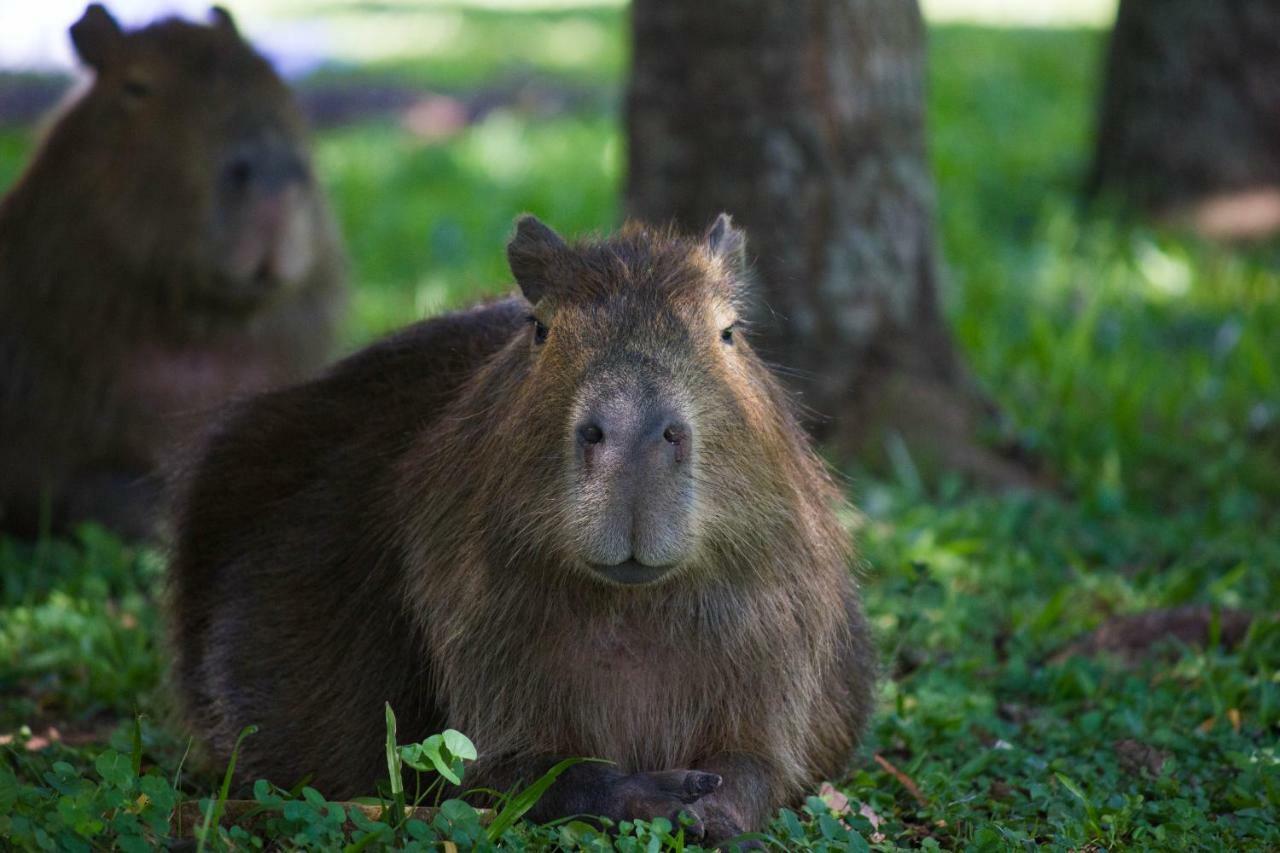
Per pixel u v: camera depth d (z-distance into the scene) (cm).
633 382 568
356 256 1886
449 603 626
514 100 2898
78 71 1311
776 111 1239
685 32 1248
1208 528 1095
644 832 576
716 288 627
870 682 731
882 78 1253
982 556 1047
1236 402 1352
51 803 578
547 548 595
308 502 729
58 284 1145
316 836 560
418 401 727
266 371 1200
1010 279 1697
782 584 628
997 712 817
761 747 642
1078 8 3919
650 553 557
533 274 636
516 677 620
